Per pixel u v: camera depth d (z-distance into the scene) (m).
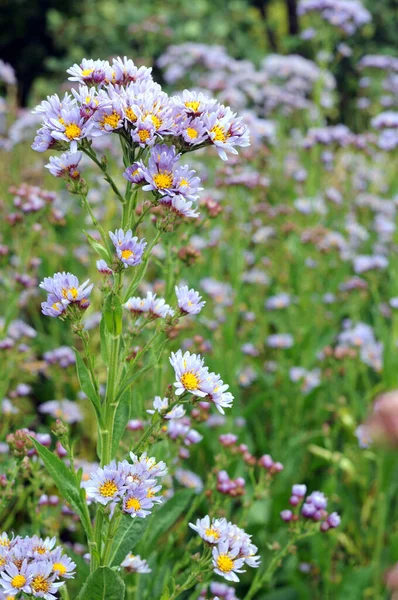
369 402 2.00
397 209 2.29
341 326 2.57
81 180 1.26
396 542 1.71
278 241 2.71
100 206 2.74
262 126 2.82
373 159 3.08
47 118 1.25
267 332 2.48
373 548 1.79
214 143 1.25
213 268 2.40
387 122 2.78
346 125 4.85
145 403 1.63
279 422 1.97
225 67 3.41
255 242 2.49
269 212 2.57
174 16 5.23
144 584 1.50
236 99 3.05
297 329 2.26
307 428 2.07
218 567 1.28
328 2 2.85
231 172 2.17
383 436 0.99
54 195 1.95
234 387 1.84
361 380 2.25
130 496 1.23
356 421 1.99
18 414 1.96
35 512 1.48
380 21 5.11
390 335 2.03
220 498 1.50
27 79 6.03
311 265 2.42
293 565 1.70
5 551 1.26
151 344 1.29
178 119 1.25
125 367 1.30
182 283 2.24
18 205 1.87
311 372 2.12
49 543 1.28
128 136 1.24
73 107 1.25
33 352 2.23
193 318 2.10
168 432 1.52
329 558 1.68
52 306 1.26
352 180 3.05
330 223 2.67
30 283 1.82
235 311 1.99
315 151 2.70
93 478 1.23
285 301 2.33
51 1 5.81
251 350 2.16
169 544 1.51
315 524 1.48
